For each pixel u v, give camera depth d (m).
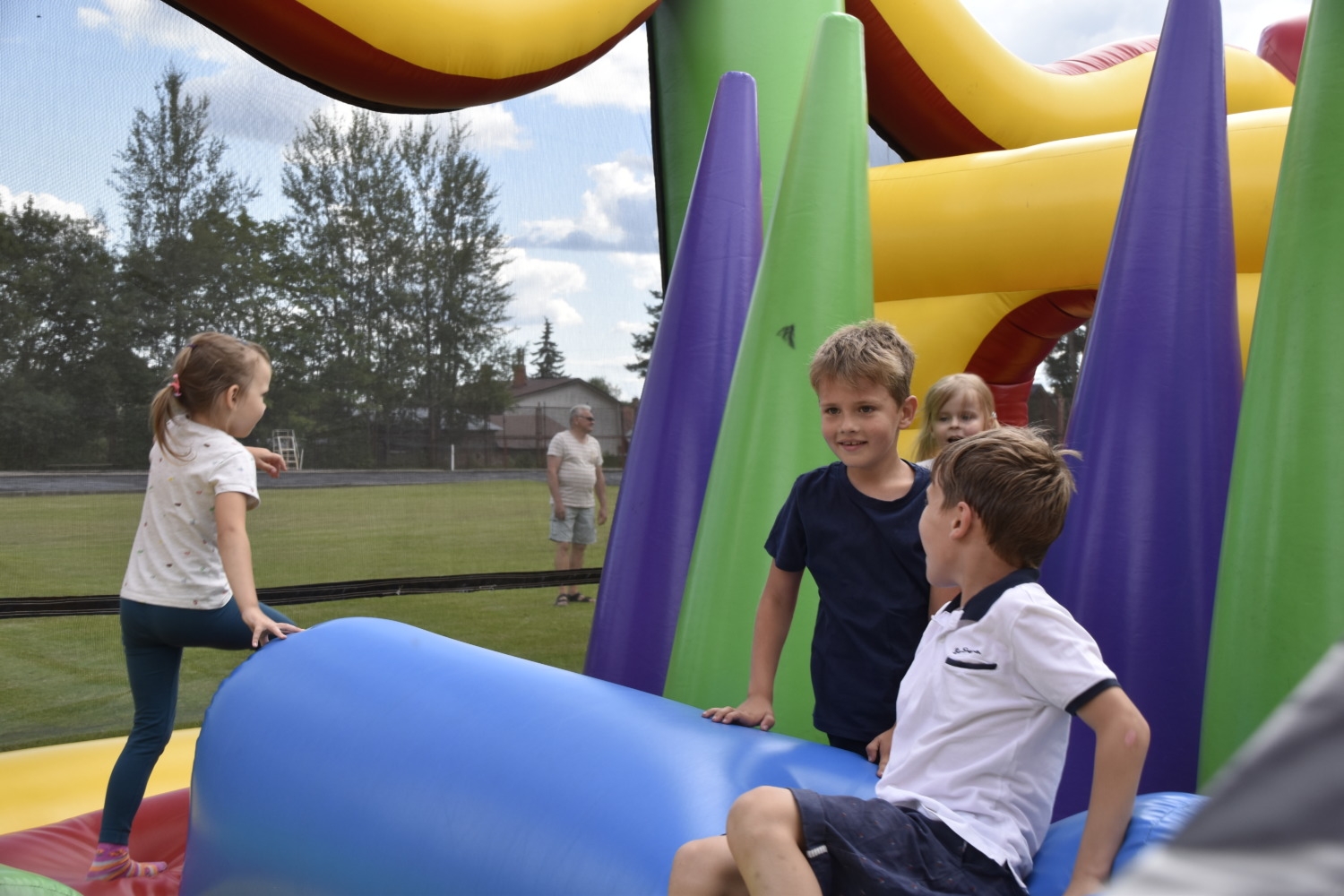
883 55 4.61
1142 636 2.00
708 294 2.67
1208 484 2.04
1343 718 0.40
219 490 2.39
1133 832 1.28
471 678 1.99
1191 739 1.97
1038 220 3.87
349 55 3.26
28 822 2.78
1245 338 3.50
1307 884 0.34
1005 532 1.41
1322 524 1.70
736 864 1.35
